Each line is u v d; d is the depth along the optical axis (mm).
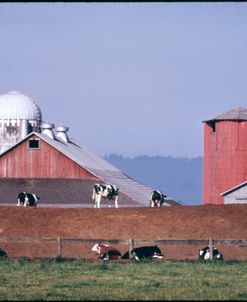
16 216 63781
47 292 31766
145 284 34906
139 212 63344
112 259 49781
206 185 98125
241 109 97188
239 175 94500
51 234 61062
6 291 32281
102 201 92562
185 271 41500
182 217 61750
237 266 44531
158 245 57000
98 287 33750
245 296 30234
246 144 94562
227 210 62594
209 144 97812
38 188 96938
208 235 59125
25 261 46906
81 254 56688
